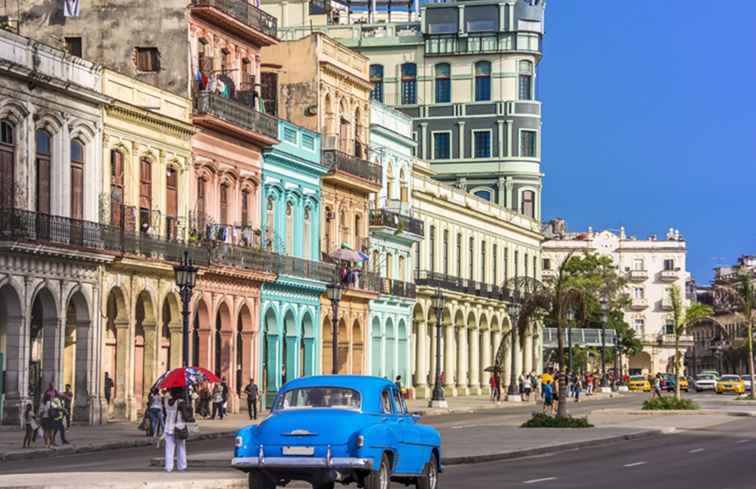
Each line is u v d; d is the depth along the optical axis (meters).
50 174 62.41
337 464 28.55
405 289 103.69
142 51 74.88
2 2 75.50
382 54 140.62
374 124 99.88
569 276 170.12
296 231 86.94
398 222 101.44
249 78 82.75
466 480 36.62
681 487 34.84
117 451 50.25
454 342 117.50
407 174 106.69
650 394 138.38
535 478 37.47
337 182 92.25
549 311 74.94
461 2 139.38
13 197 59.66
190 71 74.56
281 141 84.44
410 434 30.89
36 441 52.00
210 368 74.56
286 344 85.50
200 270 72.19
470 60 139.38
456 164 139.38
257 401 75.62
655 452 49.31
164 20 74.56
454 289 115.62
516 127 138.75
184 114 73.62
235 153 79.00
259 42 83.50
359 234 97.00
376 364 99.62
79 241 62.62
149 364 69.25
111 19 75.00
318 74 90.19
